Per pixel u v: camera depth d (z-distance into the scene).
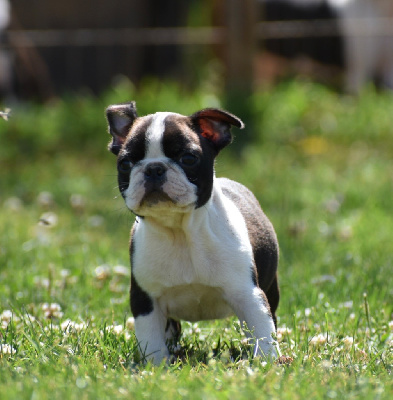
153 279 6.89
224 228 6.89
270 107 18.25
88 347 6.77
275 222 12.55
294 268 10.05
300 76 20.77
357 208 13.74
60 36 20.12
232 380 5.66
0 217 13.30
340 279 9.20
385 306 8.52
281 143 17.48
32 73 20.56
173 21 22.00
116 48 20.95
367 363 6.50
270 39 20.53
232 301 6.88
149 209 6.53
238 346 7.05
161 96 18.73
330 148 17.36
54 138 18.06
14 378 5.74
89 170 16.73
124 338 7.15
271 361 6.41
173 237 6.81
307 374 5.88
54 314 8.10
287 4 21.12
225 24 18.84
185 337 7.50
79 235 12.13
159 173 6.46
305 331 7.54
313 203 13.84
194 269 6.85
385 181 15.10
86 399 5.21
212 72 20.22
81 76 20.88
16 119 18.56
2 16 20.47
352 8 21.00
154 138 6.57
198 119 6.93
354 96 20.36
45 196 14.05
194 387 5.52
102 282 9.45
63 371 5.87
